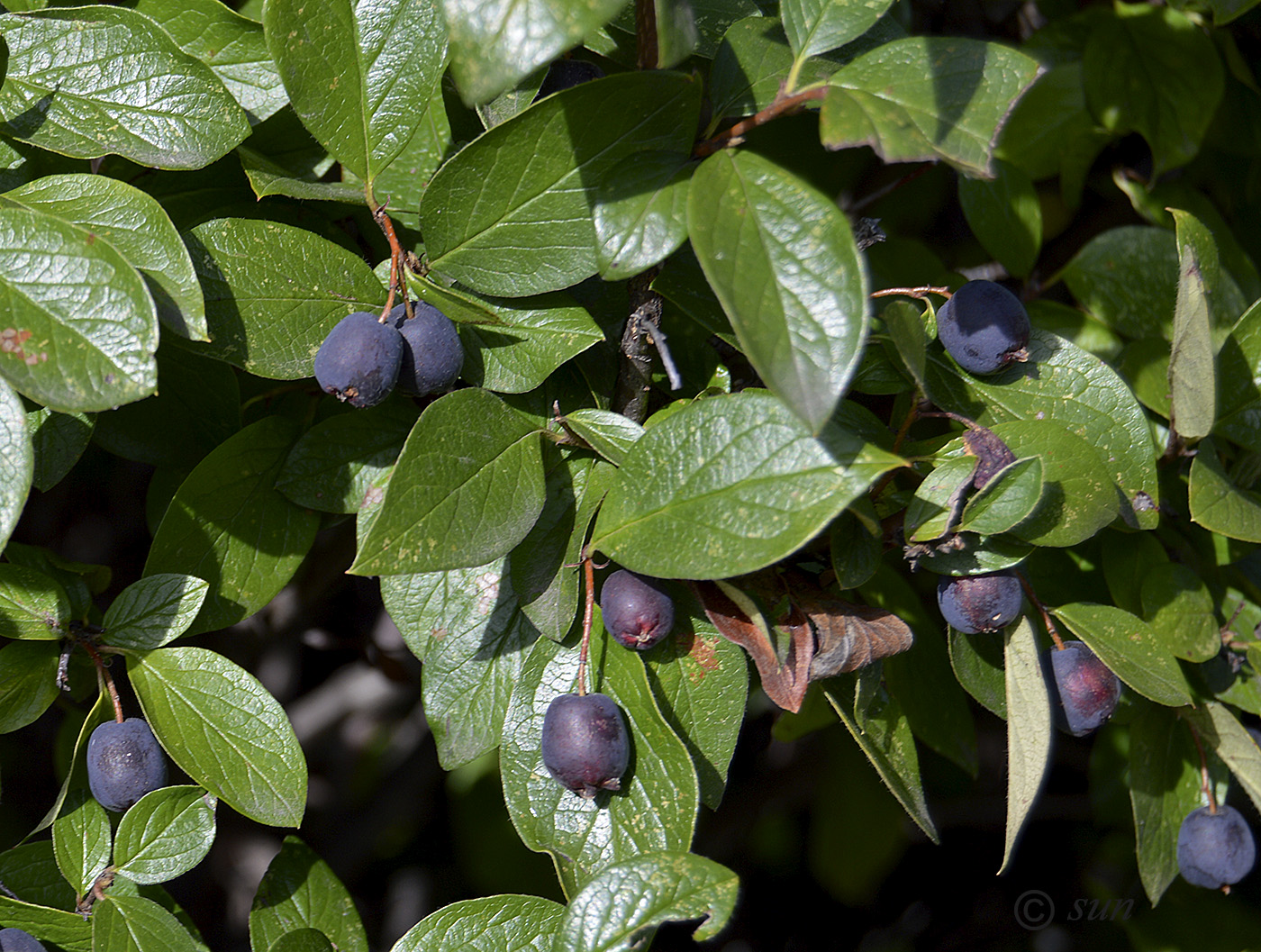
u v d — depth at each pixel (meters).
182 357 0.39
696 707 0.38
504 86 0.34
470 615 0.38
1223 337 0.42
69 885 0.38
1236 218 0.48
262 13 0.38
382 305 0.37
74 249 0.35
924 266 0.45
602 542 0.36
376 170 0.38
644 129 0.37
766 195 0.35
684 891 0.36
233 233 0.37
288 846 0.40
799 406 0.34
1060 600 0.42
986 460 0.38
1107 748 0.46
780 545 0.36
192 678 0.38
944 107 0.35
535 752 0.37
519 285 0.37
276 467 0.39
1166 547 0.42
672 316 0.39
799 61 0.37
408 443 0.36
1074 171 0.47
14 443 0.35
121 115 0.38
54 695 0.38
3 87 0.37
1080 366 0.39
